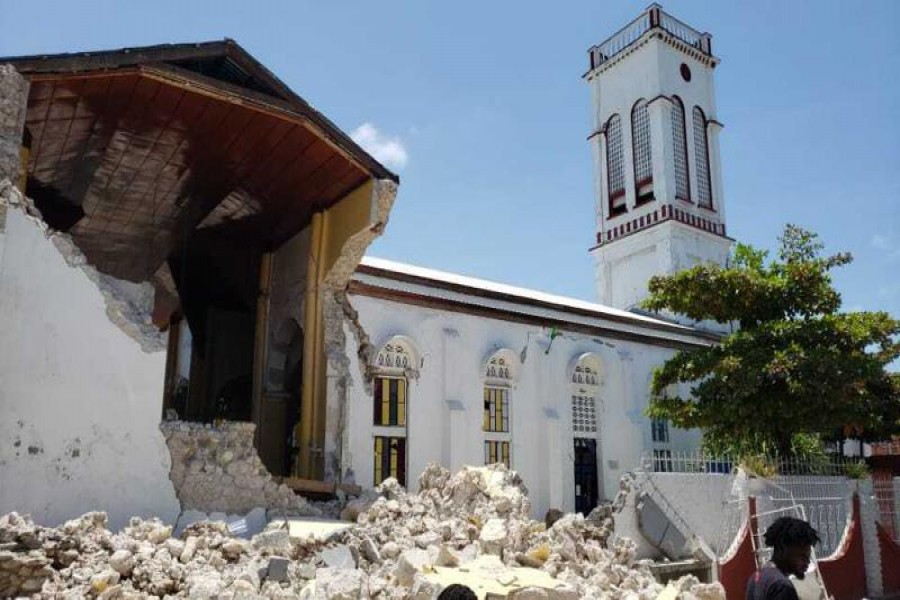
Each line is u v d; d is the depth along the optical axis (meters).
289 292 20.89
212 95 14.42
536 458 26.03
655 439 30.48
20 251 11.24
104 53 12.86
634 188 44.28
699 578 15.16
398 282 24.98
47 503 11.08
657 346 31.78
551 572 11.09
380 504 13.40
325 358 18.62
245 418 25.73
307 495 15.95
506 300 27.77
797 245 25.58
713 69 47.53
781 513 17.50
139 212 20.67
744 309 23.19
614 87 47.12
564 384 27.56
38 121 14.58
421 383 23.62
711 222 44.06
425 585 8.88
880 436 25.39
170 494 12.56
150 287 15.89
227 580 8.80
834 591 17.55
